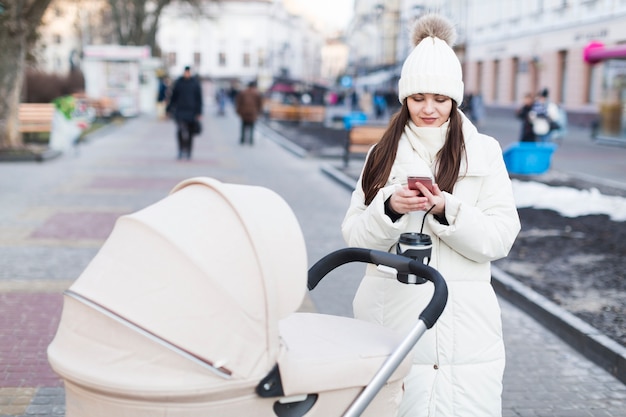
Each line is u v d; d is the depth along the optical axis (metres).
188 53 118.19
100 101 33.53
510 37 40.91
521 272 7.45
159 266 2.07
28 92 29.14
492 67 44.09
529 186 13.04
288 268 2.18
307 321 2.61
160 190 12.95
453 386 2.70
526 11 38.81
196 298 2.04
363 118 25.42
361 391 2.27
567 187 13.59
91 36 55.94
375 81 58.56
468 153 2.75
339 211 11.33
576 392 4.80
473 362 2.71
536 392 4.78
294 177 15.49
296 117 37.97
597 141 26.14
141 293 2.06
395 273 2.57
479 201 2.79
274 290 2.09
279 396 2.13
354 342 2.36
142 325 2.02
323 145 23.41
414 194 2.57
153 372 2.01
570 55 34.06
